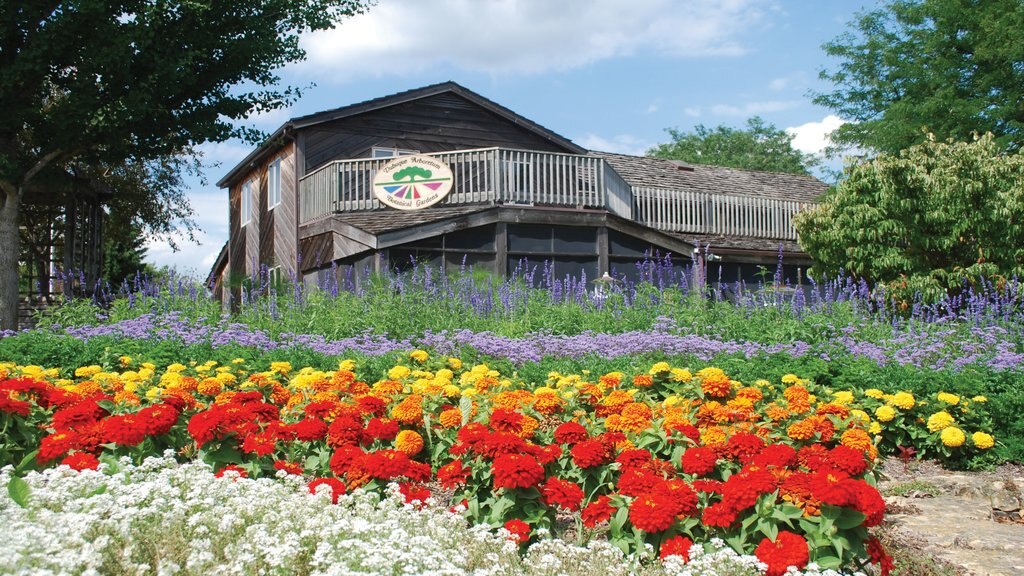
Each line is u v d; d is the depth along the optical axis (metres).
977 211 15.89
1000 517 5.74
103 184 22.39
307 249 20.22
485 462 4.41
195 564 3.14
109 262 32.41
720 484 4.01
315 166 20.52
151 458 4.24
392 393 6.05
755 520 3.76
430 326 11.59
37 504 3.62
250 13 19.86
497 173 18.12
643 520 3.72
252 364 8.73
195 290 13.05
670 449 4.80
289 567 3.29
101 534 3.39
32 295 22.41
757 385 7.38
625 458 4.31
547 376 8.70
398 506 4.19
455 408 5.36
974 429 7.48
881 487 6.51
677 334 11.20
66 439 4.47
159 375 8.07
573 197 18.88
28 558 2.89
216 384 6.46
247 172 26.09
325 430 4.90
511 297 13.03
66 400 5.41
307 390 6.47
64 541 3.20
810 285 23.06
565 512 4.95
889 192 16.44
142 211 31.48
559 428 4.66
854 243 16.78
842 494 3.56
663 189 23.62
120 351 9.31
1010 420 7.55
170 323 11.30
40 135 18.73
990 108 28.16
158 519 3.56
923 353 10.20
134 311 12.66
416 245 17.09
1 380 5.84
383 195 18.70
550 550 3.79
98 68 17.52
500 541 3.80
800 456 4.22
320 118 20.19
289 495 4.06
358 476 4.41
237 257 27.58
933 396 7.61
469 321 11.89
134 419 4.52
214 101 20.11
